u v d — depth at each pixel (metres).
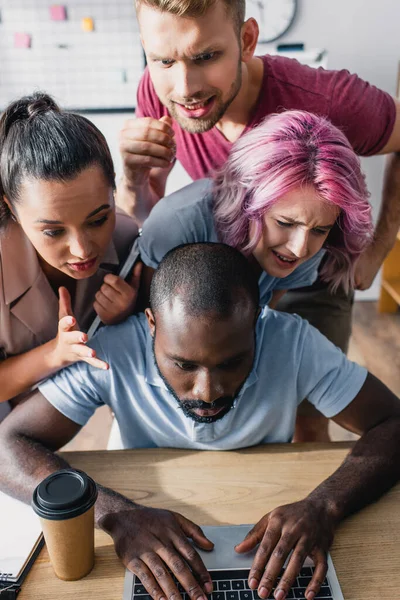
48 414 0.99
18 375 1.06
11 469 0.93
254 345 0.91
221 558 0.82
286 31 2.71
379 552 0.84
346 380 1.03
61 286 1.13
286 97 1.26
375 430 1.00
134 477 0.97
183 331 0.82
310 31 2.71
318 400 1.05
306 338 1.04
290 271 1.06
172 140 1.13
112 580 0.80
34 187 0.89
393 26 2.71
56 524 0.73
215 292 0.82
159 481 0.96
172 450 1.03
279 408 1.05
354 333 2.95
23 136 0.90
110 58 2.86
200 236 1.10
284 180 0.91
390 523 0.88
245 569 0.81
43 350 1.04
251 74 1.25
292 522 0.83
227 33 0.97
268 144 0.95
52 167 0.87
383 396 1.03
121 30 2.81
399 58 2.76
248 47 1.10
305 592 0.77
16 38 2.81
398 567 0.81
